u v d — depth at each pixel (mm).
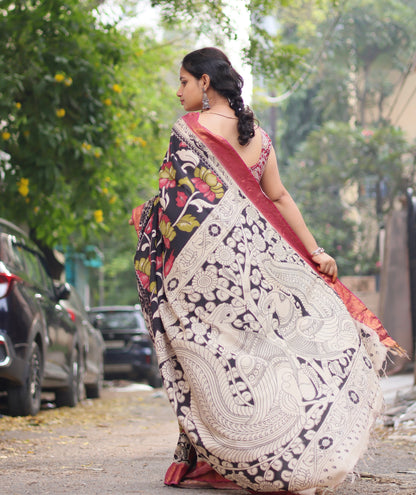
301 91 25281
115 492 3756
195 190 3717
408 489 3900
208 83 3822
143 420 8258
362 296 19078
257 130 3887
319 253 3816
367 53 23188
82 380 11102
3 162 10023
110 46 9984
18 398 7559
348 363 3600
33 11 9477
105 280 39594
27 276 8008
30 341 7484
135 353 16828
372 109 23766
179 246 3676
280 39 10367
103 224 11789
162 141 13641
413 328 12547
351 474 3674
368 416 3525
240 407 3441
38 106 9531
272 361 3514
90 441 6129
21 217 10625
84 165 9875
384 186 22031
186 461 3865
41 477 4281
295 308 3674
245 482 3408
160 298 3717
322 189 22547
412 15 22656
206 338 3562
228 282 3617
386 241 13844
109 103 10102
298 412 3410
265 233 3732
